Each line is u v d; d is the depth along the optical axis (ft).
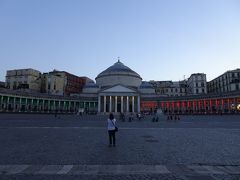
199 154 41.91
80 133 80.33
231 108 310.65
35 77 422.41
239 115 242.17
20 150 45.52
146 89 450.30
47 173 28.86
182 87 526.98
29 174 28.43
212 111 314.55
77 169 30.86
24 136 70.08
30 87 402.52
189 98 360.48
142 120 200.03
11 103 320.29
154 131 91.15
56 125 120.78
